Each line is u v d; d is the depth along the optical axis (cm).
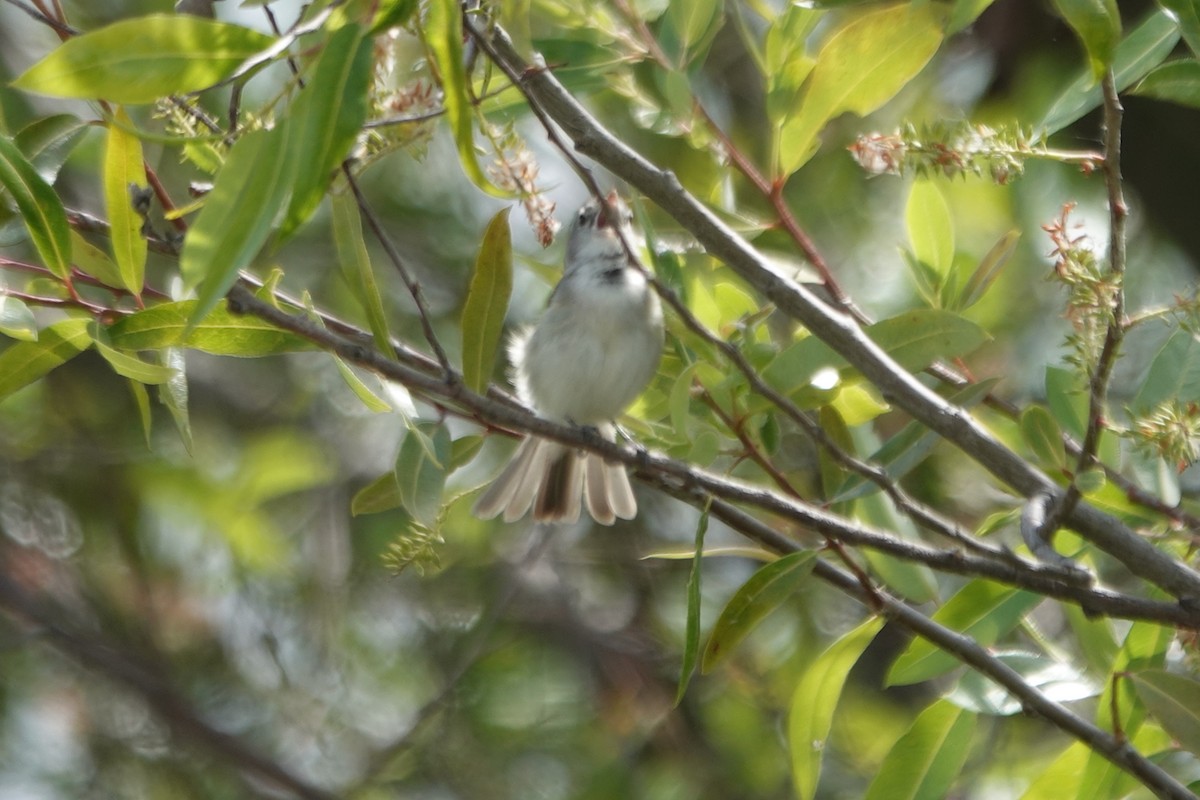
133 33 519
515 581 1355
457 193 1487
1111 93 616
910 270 889
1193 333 668
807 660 1352
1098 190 1257
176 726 1395
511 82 715
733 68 1459
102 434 1540
